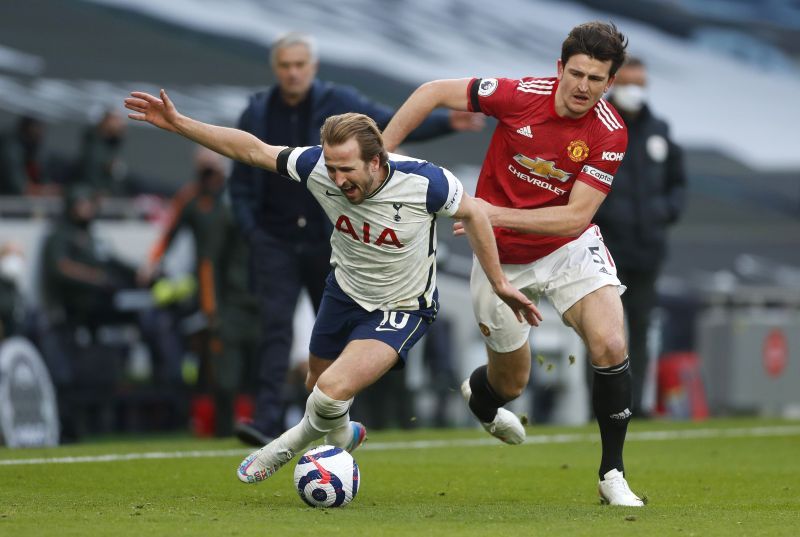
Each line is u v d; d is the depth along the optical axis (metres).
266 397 28.80
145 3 60.69
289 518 16.88
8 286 38.03
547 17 76.19
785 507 19.42
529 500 20.41
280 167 18.80
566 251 20.56
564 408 43.66
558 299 20.48
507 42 70.50
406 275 19.05
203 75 59.00
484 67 65.00
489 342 21.61
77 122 55.28
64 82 56.56
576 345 43.81
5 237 41.41
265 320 28.80
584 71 18.98
